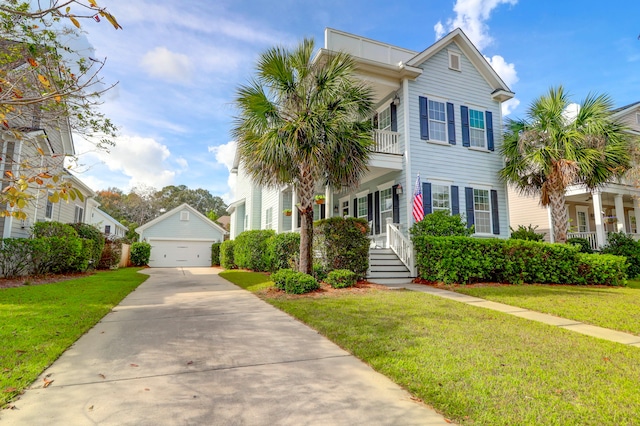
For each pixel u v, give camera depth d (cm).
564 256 1084
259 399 283
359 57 1177
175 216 2536
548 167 1170
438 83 1338
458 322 534
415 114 1273
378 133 1260
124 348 406
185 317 574
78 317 535
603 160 1155
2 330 448
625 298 781
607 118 1209
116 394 287
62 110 594
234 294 834
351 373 339
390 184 1314
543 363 362
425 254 1023
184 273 1596
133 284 1011
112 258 1764
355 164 883
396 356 376
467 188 1338
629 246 1377
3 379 302
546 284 1044
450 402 275
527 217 1780
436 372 334
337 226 1005
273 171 858
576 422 246
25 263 1062
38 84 474
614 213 2111
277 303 686
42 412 254
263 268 1480
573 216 1930
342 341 433
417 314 586
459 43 1402
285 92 852
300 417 255
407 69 1231
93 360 364
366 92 919
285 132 803
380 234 1354
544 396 286
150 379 319
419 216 1120
